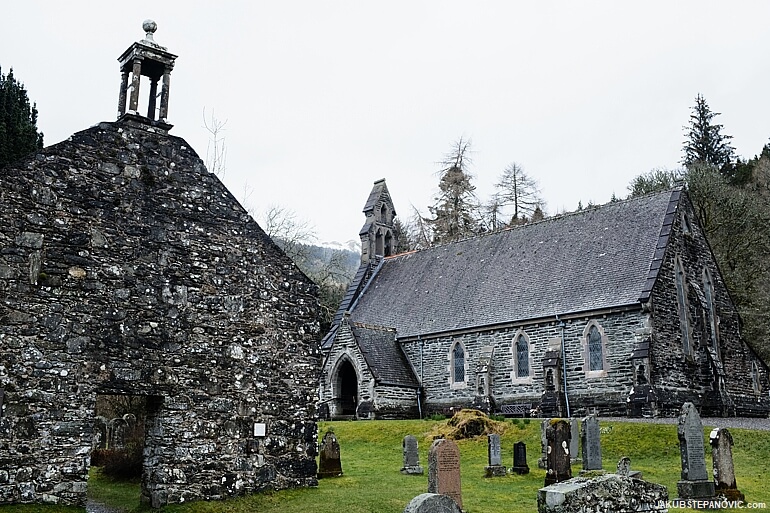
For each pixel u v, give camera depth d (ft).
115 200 59.16
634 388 104.22
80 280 55.98
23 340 52.54
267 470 62.69
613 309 109.81
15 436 51.03
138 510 56.95
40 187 55.36
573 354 114.42
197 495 58.54
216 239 64.39
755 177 210.59
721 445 57.11
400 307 150.71
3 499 49.85
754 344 163.84
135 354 57.67
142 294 59.00
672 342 110.22
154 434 58.49
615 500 35.32
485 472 72.69
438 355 133.69
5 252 52.90
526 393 119.03
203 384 60.80
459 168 253.65
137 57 63.36
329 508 53.88
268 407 64.13
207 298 62.59
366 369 127.85
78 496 52.70
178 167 63.52
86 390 54.65
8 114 86.33
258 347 64.75
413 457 75.77
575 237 133.08
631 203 130.21
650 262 113.50
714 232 183.62
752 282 172.65
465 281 143.84
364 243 175.73
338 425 113.19
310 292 69.62
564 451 65.72
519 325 122.42
